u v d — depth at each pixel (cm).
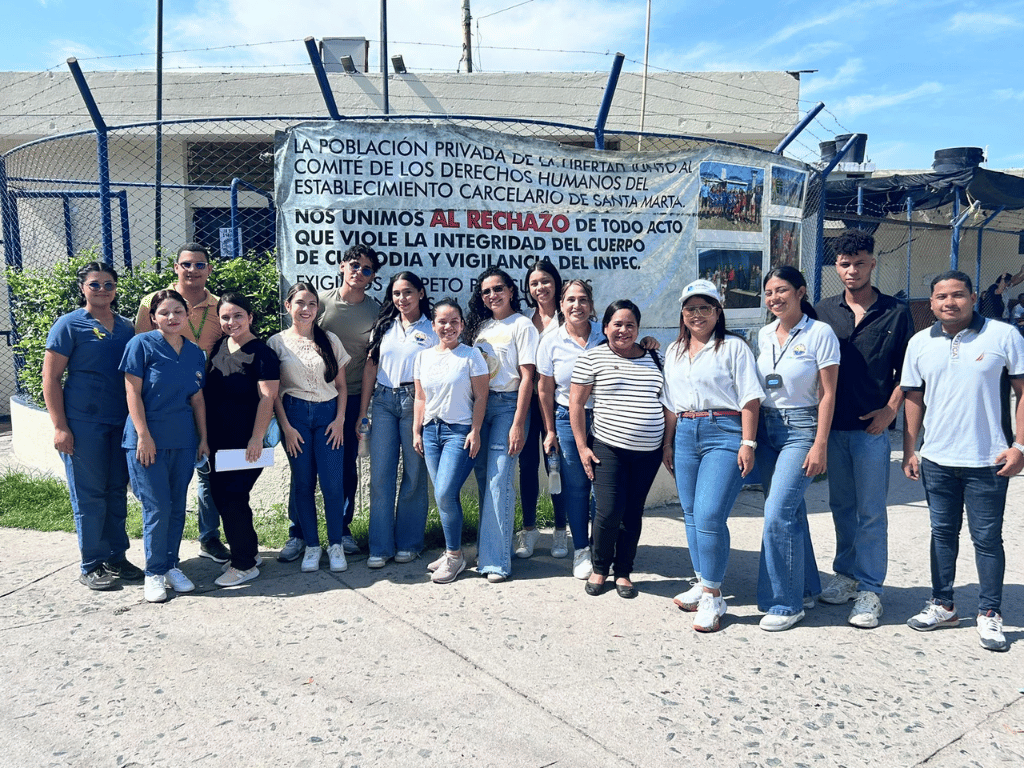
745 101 1053
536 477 471
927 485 359
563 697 297
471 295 514
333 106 486
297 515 457
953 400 345
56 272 593
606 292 550
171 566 411
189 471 408
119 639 347
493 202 517
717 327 368
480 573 434
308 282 492
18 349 651
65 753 258
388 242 500
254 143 1045
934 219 1295
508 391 435
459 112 1048
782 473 363
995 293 1215
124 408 413
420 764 253
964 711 286
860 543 375
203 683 306
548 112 1047
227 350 419
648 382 391
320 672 316
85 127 1021
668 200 562
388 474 445
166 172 1040
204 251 448
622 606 391
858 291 379
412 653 334
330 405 436
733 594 412
